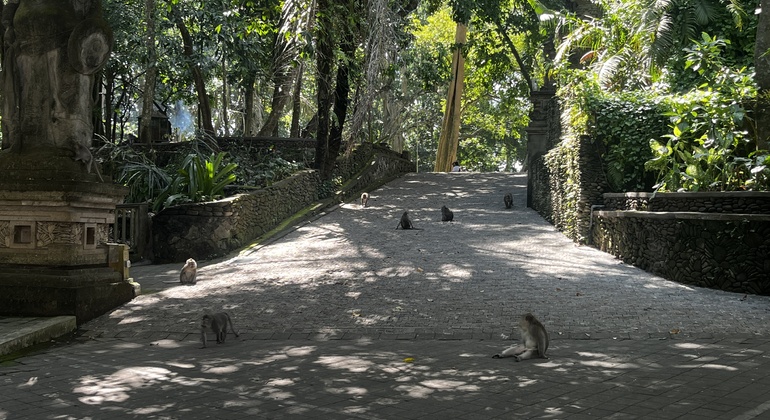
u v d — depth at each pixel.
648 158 15.67
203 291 12.10
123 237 16.48
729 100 13.42
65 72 10.52
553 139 21.34
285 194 21.47
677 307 9.81
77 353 8.28
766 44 13.88
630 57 18.73
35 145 10.53
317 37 19.41
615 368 6.75
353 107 24.03
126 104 36.38
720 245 11.40
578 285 11.56
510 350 7.39
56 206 10.23
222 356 7.89
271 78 28.86
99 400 6.02
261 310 10.48
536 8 21.55
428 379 6.50
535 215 21.88
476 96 49.09
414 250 15.89
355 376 6.69
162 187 19.92
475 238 17.58
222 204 17.02
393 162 34.59
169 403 5.88
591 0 24.12
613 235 14.92
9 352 8.34
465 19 29.28
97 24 10.53
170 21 27.44
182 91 34.09
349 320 9.71
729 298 10.58
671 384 6.08
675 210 12.87
